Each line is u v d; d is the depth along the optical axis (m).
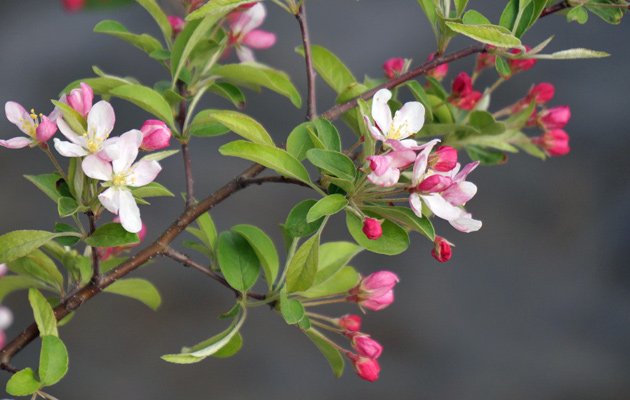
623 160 6.70
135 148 1.82
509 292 6.17
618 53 7.05
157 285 5.68
